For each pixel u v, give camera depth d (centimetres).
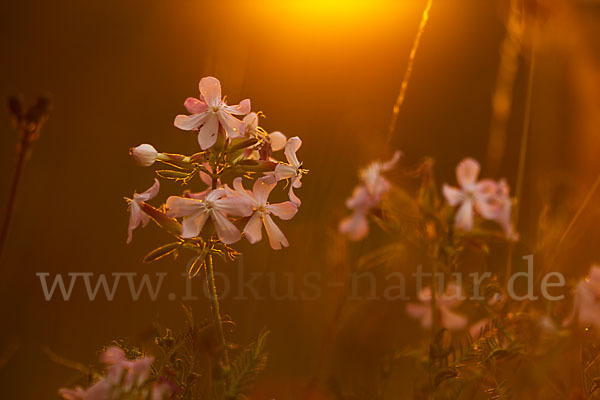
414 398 215
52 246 459
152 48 733
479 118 745
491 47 880
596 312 206
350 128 473
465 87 812
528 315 218
